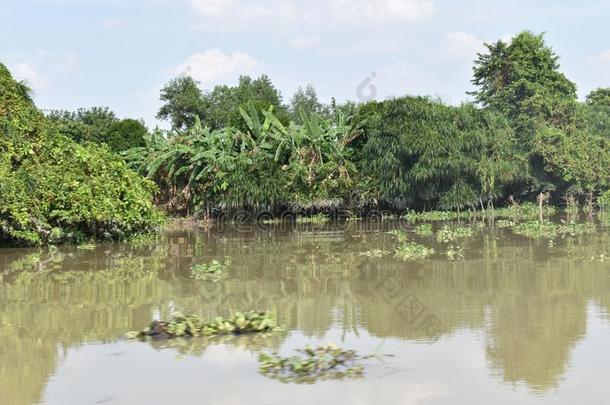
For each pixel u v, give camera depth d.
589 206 46.09
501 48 51.88
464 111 41.97
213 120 56.84
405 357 9.79
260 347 10.48
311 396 8.24
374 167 40.41
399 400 8.06
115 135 45.59
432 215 39.75
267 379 8.90
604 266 18.02
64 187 24.56
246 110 42.97
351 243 25.84
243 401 8.13
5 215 23.48
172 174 40.41
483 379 8.74
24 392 8.61
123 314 13.03
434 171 39.31
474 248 23.12
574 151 47.03
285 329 11.59
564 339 10.56
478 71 52.44
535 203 47.78
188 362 9.72
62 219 24.91
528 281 15.88
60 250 24.09
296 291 15.30
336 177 39.84
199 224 37.59
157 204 40.75
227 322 11.45
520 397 8.08
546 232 28.88
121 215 26.33
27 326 12.09
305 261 20.50
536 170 48.09
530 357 9.66
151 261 20.98
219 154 39.47
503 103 50.19
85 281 17.02
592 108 60.56
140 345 10.70
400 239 26.64
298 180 39.25
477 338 10.74
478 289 14.99
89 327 11.98
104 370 9.43
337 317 12.48
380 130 40.31
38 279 17.38
